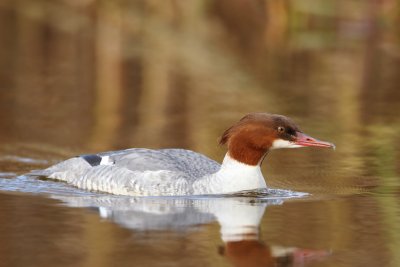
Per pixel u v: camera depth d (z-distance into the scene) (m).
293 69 23.38
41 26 28.64
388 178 13.27
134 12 30.36
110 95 20.03
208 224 10.52
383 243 9.77
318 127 16.95
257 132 12.07
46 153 14.70
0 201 11.62
